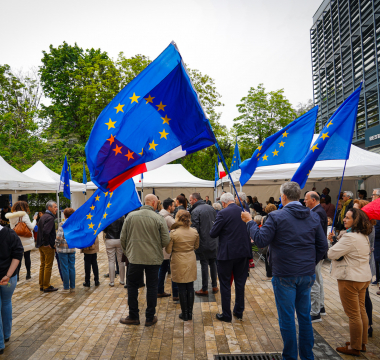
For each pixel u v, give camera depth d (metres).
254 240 3.08
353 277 3.30
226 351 3.58
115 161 3.47
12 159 18.38
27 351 3.69
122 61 24.50
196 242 4.61
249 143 26.31
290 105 26.23
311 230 3.10
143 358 3.46
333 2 21.67
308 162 4.23
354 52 19.20
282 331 3.05
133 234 4.31
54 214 6.34
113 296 5.87
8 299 3.94
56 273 7.89
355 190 13.78
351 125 4.29
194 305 5.21
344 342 3.70
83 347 3.76
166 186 15.98
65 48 25.98
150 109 3.51
